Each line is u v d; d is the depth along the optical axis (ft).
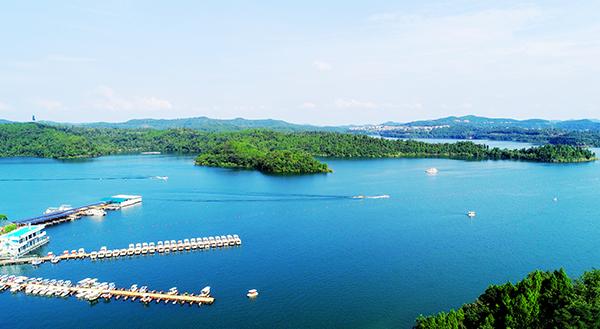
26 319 485.97
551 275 406.00
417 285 552.00
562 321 341.21
